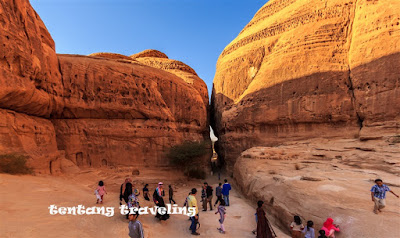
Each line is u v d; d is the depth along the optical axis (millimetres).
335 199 7707
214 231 7680
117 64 23969
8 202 6754
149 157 23703
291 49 25750
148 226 7082
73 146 20391
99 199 8469
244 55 31875
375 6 20828
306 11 26797
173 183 22031
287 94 24391
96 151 21391
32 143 15344
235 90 31891
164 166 24359
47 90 17922
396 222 5836
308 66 23703
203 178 26906
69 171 17891
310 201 7930
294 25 27578
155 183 20625
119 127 22625
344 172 11562
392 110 17938
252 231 7691
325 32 24219
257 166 15875
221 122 32562
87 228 5863
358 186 8953
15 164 11844
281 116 24406
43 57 17156
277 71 25891
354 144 17125
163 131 25109
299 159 16141
